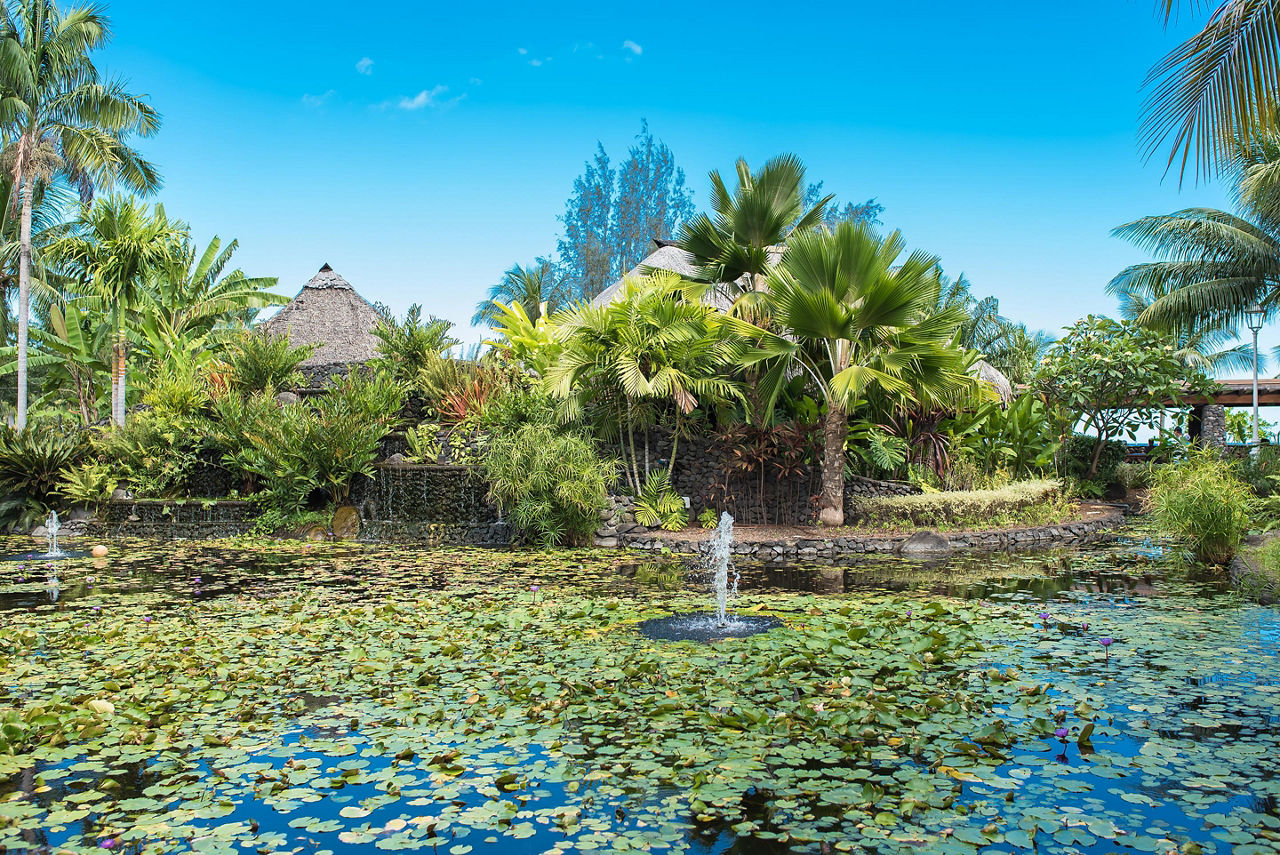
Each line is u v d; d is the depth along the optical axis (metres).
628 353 11.88
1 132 17.92
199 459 14.37
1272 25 4.90
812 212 13.83
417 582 8.25
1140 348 15.84
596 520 11.37
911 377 12.59
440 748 3.59
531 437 11.48
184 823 2.89
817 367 13.11
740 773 3.29
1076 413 16.73
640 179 37.78
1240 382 20.53
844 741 3.64
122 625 6.07
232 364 16.64
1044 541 11.61
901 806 2.97
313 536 12.51
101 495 14.12
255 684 4.56
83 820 2.91
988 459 14.95
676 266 17.41
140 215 17.66
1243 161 13.50
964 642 5.37
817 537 11.16
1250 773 3.24
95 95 17.91
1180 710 4.00
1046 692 4.32
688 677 4.64
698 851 2.68
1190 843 2.63
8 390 26.23
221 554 10.76
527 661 5.00
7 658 4.99
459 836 2.79
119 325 17.34
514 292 31.34
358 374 16.30
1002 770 3.30
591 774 3.25
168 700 4.20
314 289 20.67
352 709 4.13
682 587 7.91
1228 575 8.38
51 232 21.75
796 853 2.66
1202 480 9.49
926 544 10.84
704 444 13.15
